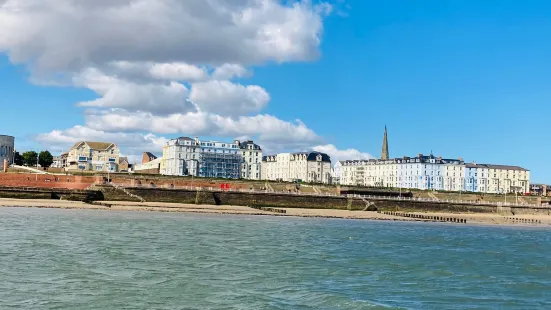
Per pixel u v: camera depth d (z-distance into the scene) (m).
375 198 170.38
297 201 160.50
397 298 38.44
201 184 176.62
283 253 58.19
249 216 124.00
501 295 40.94
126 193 143.88
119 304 33.47
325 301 36.25
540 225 157.12
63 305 32.75
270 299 36.38
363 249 66.06
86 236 64.19
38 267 43.16
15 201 124.62
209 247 60.00
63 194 138.00
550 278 49.47
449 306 36.69
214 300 35.47
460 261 58.72
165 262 48.28
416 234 96.00
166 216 107.94
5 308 31.61
